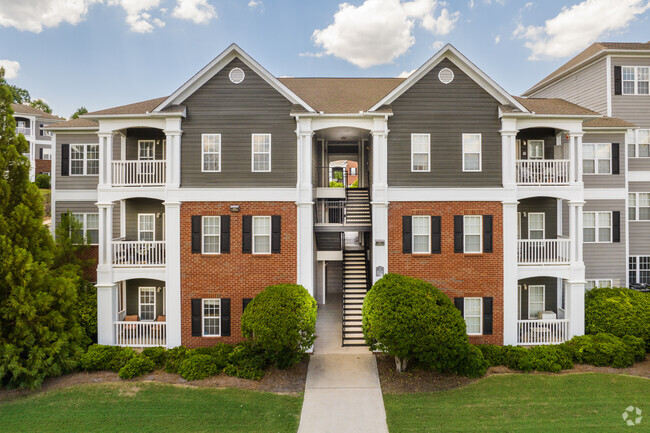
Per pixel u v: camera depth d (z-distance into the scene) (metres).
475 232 15.77
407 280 13.55
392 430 10.26
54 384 12.51
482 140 15.77
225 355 13.95
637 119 19.84
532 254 17.30
